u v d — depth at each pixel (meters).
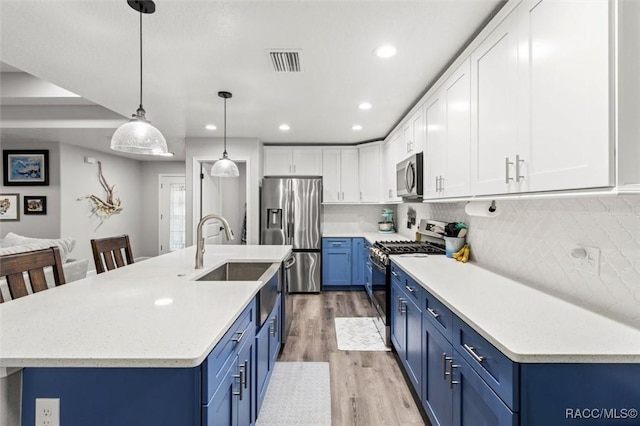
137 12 1.66
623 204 1.22
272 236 4.75
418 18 1.73
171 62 2.23
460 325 1.36
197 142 4.64
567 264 1.51
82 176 5.65
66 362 0.90
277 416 1.99
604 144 0.96
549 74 1.20
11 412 0.94
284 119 3.70
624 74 0.93
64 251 3.45
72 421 0.95
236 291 1.57
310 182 4.79
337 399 2.16
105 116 3.98
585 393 0.97
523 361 0.96
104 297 1.47
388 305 2.88
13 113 3.98
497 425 1.07
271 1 1.58
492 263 2.19
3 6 1.59
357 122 3.84
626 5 0.93
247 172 4.68
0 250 2.76
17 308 1.31
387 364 2.63
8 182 5.19
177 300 1.42
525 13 1.35
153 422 0.96
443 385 1.56
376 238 4.36
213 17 1.70
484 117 1.70
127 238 2.61
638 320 1.17
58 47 2.01
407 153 3.36
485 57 1.69
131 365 0.91
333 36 1.90
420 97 2.94
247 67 2.31
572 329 1.13
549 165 1.21
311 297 4.62
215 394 1.06
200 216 4.70
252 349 1.64
